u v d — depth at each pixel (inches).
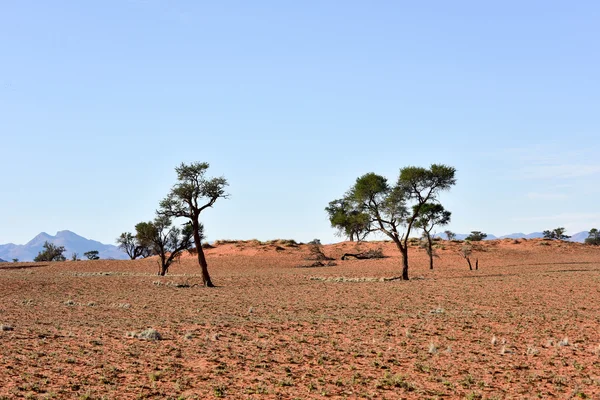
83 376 647.8
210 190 2255.2
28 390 579.2
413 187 2596.0
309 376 687.1
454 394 617.9
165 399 566.6
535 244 4953.3
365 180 2564.0
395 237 2546.8
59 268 3964.1
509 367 745.6
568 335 986.7
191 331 994.1
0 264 4530.0
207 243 5221.5
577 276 2316.7
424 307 1414.9
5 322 1061.8
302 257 4429.1
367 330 1038.4
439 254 4471.0
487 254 4463.6
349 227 2669.8
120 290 2042.3
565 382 666.8
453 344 904.9
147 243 3255.4
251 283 2447.1
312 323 1119.0
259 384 637.9
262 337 957.8
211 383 637.9
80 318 1169.4
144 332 917.2
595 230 7017.7
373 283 2330.2
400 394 613.6
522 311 1314.0
